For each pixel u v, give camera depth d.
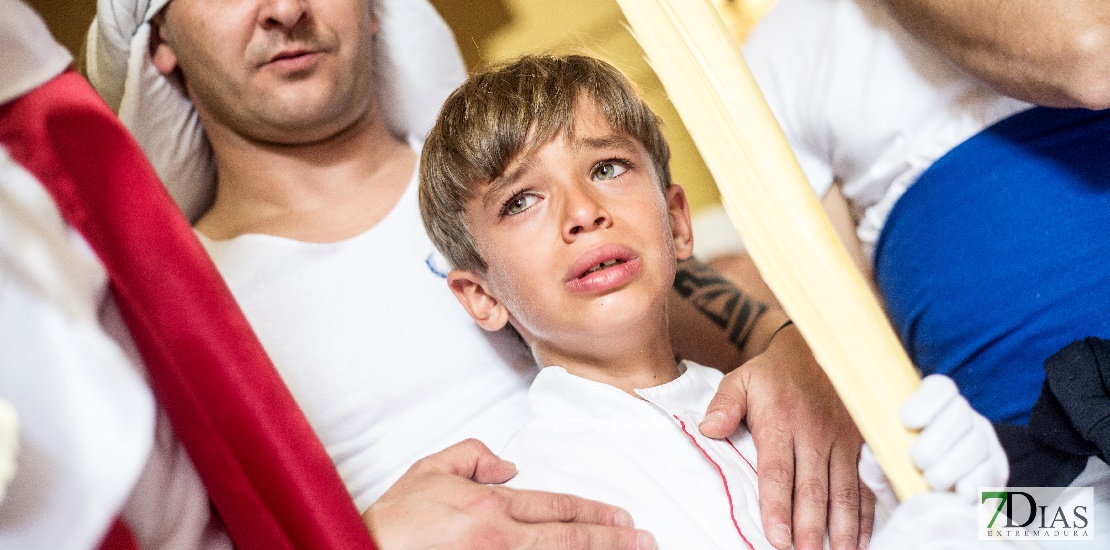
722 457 1.06
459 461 1.07
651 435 1.07
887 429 0.80
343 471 1.27
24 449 0.68
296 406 0.92
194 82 1.30
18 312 0.70
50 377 0.70
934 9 1.05
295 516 0.89
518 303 1.11
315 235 1.35
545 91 1.11
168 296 0.85
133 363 0.83
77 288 0.75
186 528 0.85
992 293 1.13
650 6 0.78
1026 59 0.99
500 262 1.11
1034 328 1.11
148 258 0.85
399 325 1.32
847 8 1.23
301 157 1.37
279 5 1.22
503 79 1.16
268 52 1.25
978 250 1.13
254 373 0.89
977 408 1.15
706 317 1.42
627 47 1.66
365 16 1.32
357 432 1.28
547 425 1.11
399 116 1.45
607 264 1.05
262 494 0.88
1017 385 1.12
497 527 0.96
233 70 1.26
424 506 0.99
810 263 0.78
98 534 0.69
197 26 1.24
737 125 0.78
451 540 0.96
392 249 1.36
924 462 0.79
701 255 1.61
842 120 1.22
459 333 1.33
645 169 1.12
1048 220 1.11
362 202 1.39
